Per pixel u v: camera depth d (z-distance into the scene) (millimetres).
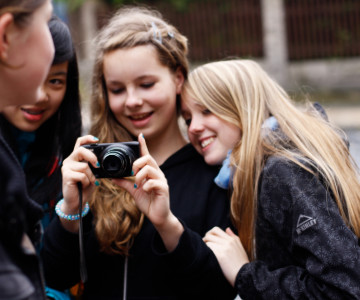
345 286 1534
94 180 1722
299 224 1638
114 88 1959
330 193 1712
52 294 1837
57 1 12203
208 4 12625
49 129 2113
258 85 1992
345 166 1825
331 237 1588
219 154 1986
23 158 2092
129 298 1869
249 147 1854
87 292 1926
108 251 1865
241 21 12586
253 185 1828
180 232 1735
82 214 1765
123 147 1690
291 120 1904
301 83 12406
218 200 1984
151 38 1930
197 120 2006
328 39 12562
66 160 1726
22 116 1949
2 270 1060
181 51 2057
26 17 1132
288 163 1729
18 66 1152
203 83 1999
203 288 1766
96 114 2084
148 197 1735
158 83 1938
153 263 1875
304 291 1622
